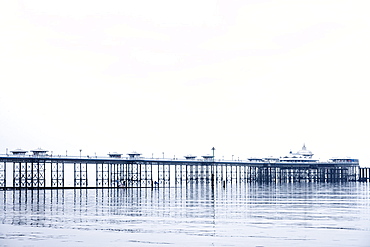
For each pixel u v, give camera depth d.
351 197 125.38
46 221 73.56
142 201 113.69
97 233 62.53
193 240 57.72
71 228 66.62
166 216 79.88
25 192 157.75
